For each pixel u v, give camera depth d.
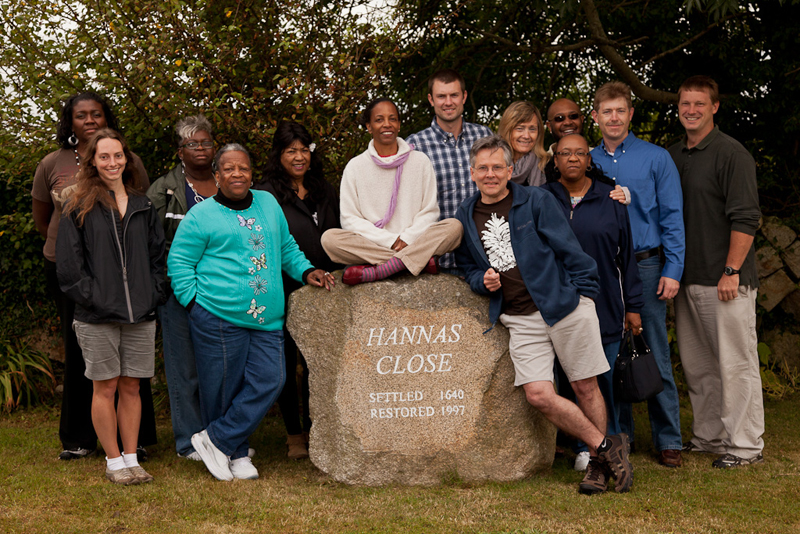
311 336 4.30
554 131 5.07
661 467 4.52
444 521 3.52
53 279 4.66
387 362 4.15
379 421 4.11
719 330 4.61
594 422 4.03
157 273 4.21
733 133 7.36
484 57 7.91
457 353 4.16
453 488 4.02
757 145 7.30
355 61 5.92
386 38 6.00
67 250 3.95
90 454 4.72
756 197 4.52
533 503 3.75
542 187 4.45
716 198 4.63
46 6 5.41
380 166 4.42
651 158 4.62
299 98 5.66
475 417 4.11
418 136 4.81
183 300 4.23
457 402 4.13
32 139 5.58
